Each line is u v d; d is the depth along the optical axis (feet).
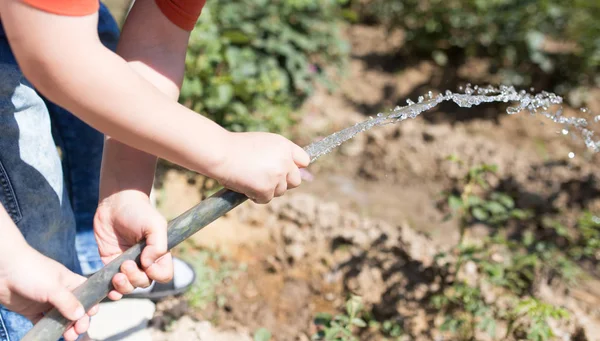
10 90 4.65
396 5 15.57
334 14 14.40
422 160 10.90
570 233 9.47
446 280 7.88
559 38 14.16
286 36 12.48
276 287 8.06
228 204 4.33
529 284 7.96
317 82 13.41
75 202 6.49
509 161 10.89
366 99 13.33
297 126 11.67
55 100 3.76
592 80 13.84
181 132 3.94
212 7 11.69
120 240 4.67
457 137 11.34
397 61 14.83
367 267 8.18
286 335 7.35
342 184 10.57
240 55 11.37
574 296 8.09
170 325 6.86
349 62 14.65
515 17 13.89
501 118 12.52
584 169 10.68
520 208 10.09
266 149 4.24
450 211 10.01
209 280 7.73
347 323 6.72
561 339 7.21
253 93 11.10
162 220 4.42
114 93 3.72
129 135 3.90
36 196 4.97
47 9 3.44
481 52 14.74
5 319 5.07
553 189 10.39
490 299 7.61
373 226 8.67
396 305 7.80
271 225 8.86
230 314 7.47
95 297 4.10
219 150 4.07
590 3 13.47
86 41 3.61
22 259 3.94
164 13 4.93
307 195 9.81
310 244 8.61
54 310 4.00
